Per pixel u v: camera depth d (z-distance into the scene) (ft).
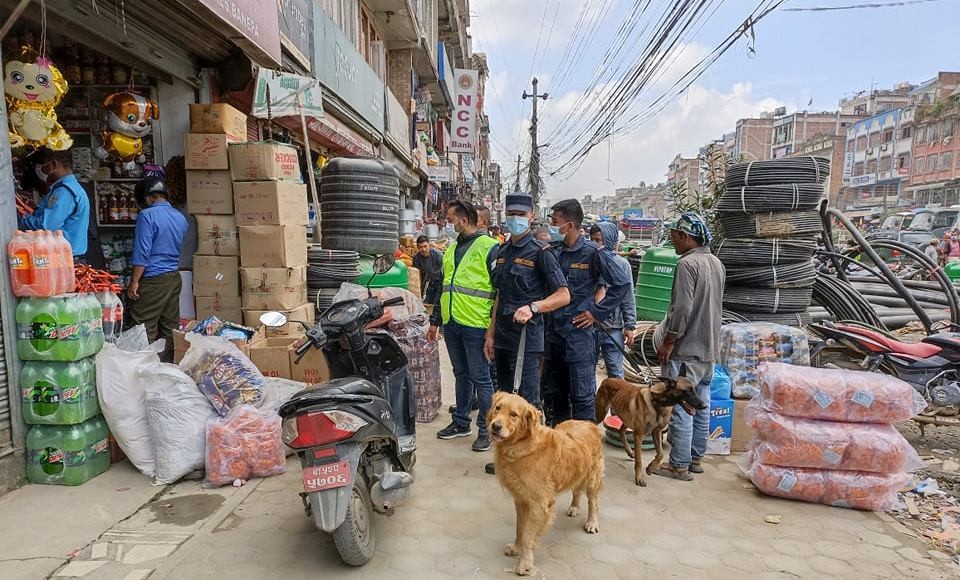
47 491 11.87
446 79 84.64
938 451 16.97
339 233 23.30
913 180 185.98
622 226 138.51
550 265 13.70
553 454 10.05
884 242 26.30
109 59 19.12
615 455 15.99
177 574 9.36
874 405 12.65
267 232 17.84
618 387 14.89
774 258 21.83
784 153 255.70
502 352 14.99
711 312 13.91
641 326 24.38
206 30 17.94
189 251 19.85
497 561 10.23
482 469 14.34
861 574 10.13
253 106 20.89
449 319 15.69
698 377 14.15
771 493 13.10
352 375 11.98
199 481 12.80
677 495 13.30
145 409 12.51
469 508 12.23
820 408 12.77
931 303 29.55
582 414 15.15
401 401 12.71
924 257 24.98
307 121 27.50
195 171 18.16
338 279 20.30
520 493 9.91
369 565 9.93
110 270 20.35
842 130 229.86
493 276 14.93
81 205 14.07
